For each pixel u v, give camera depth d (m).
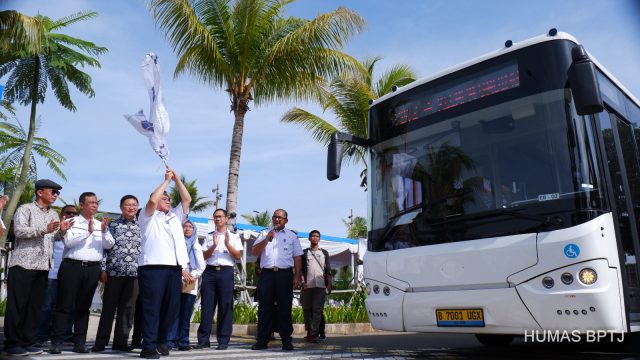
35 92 23.03
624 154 5.60
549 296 4.57
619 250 4.66
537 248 4.70
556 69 5.07
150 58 6.30
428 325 5.33
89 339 9.04
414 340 9.17
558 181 4.79
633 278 4.81
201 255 7.36
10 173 25.14
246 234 14.88
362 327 12.27
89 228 6.27
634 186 5.55
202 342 7.28
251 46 13.53
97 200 6.41
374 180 6.30
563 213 4.67
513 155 5.14
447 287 5.23
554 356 6.23
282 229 7.34
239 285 14.10
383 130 6.38
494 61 5.55
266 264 7.16
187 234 7.36
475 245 5.09
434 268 5.34
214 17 13.35
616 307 4.41
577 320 4.45
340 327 11.82
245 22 13.40
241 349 7.11
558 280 4.56
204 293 7.33
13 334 5.72
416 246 5.58
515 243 4.83
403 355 6.33
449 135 5.70
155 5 12.22
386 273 5.77
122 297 6.71
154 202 5.73
